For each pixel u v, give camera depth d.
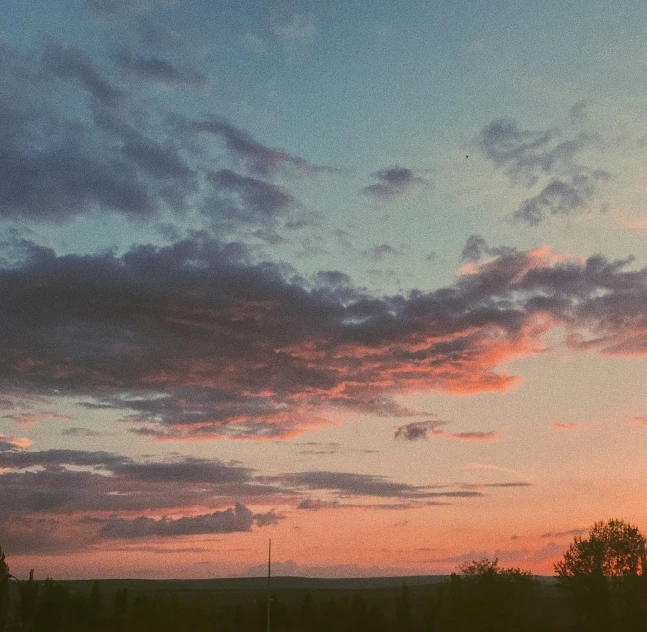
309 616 168.88
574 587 117.50
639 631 111.12
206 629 115.38
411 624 155.12
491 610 101.44
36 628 133.25
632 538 115.81
